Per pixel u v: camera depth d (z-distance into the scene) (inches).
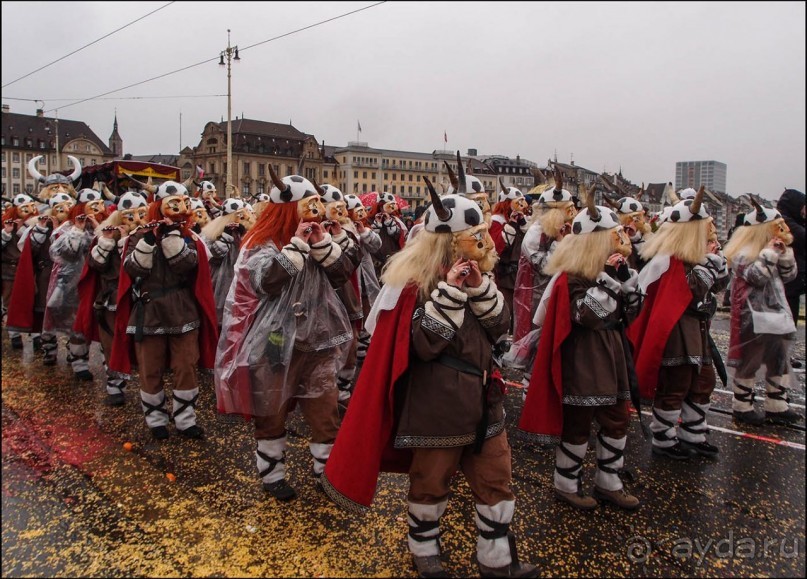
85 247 261.6
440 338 111.0
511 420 224.4
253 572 127.0
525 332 222.7
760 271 215.6
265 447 158.2
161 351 197.3
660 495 164.4
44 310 292.4
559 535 143.2
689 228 181.2
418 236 122.2
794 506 159.0
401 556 133.8
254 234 156.8
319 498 159.5
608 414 154.0
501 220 273.7
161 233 190.1
